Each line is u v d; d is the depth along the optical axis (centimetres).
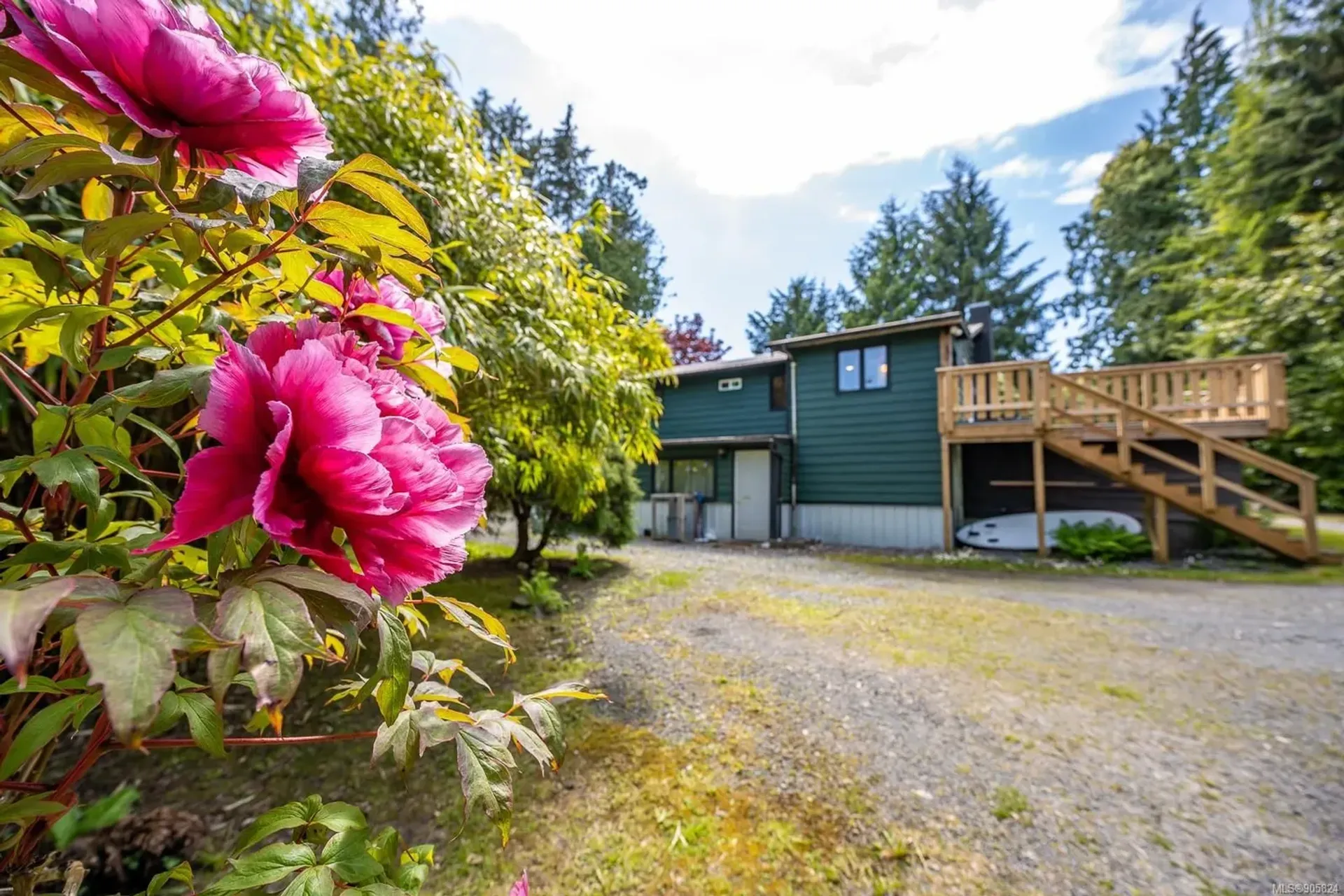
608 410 275
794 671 316
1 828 68
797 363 1033
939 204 2466
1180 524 715
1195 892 155
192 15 47
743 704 271
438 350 71
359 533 40
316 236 95
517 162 246
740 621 422
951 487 877
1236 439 704
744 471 1059
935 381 898
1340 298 797
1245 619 412
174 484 127
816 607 463
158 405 43
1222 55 1728
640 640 375
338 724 245
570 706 269
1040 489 725
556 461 326
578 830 178
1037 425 726
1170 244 1220
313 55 181
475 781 51
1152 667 318
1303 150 950
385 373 51
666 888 155
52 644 50
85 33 36
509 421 258
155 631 28
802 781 206
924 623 411
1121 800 195
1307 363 895
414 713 56
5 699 64
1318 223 838
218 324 60
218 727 47
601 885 156
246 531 39
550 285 235
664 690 289
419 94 215
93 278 53
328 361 39
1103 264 1972
